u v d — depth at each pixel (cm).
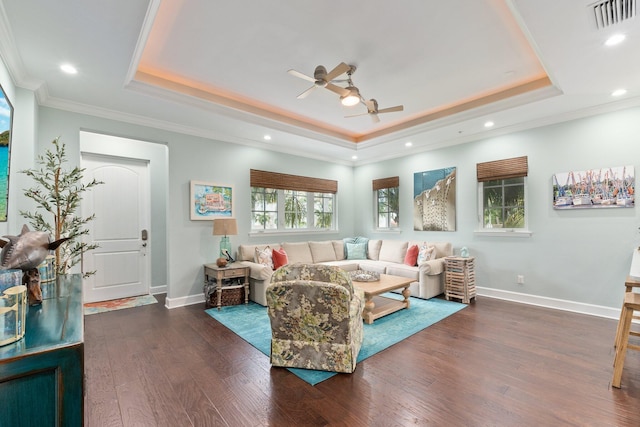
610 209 363
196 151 452
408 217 583
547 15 202
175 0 212
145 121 398
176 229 430
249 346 290
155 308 417
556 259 403
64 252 279
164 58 293
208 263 460
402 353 272
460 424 178
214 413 190
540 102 353
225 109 389
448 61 299
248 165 513
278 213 568
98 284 456
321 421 182
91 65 269
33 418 95
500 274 455
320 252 572
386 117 469
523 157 430
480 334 314
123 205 482
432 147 541
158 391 214
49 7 195
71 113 348
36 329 115
